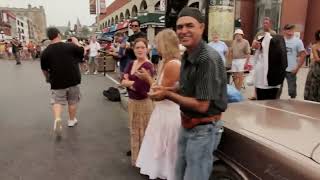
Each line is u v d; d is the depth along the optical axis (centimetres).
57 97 579
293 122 254
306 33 2511
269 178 208
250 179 225
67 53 570
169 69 314
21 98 944
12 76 1584
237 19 2008
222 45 734
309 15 2486
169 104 353
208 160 242
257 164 220
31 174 407
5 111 765
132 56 663
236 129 248
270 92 539
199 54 228
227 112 292
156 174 367
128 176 402
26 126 630
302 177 184
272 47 514
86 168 427
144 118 411
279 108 302
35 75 1638
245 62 866
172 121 352
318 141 210
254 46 552
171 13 584
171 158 354
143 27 1672
